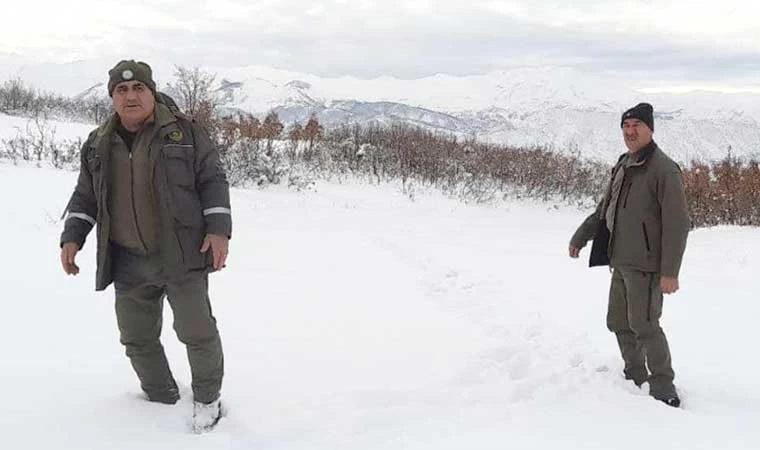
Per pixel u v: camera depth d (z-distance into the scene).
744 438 3.67
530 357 5.00
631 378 4.70
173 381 3.84
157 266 3.43
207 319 3.52
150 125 3.39
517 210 21.22
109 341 4.98
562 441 3.49
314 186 20.34
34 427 3.34
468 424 3.72
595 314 6.94
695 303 7.73
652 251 4.43
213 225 3.41
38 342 4.87
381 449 3.34
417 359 4.98
